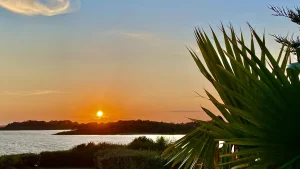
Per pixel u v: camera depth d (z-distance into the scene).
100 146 29.02
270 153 2.46
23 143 58.44
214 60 3.07
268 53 2.47
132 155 16.30
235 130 2.77
